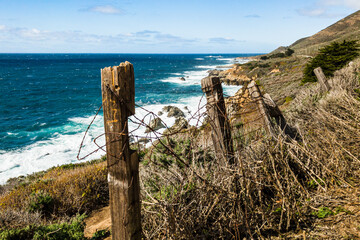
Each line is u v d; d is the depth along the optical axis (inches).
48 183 274.8
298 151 139.6
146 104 1346.0
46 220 207.0
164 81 2447.1
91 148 760.3
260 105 147.9
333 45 762.2
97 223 200.5
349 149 140.0
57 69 4035.4
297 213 105.2
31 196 228.4
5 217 172.1
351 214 96.9
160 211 105.0
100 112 1278.3
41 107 1379.2
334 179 121.0
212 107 122.2
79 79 2795.3
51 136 871.1
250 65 2507.4
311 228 95.7
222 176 113.2
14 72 3361.2
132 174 74.8
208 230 103.0
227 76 2199.8
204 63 5546.3
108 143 72.4
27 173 595.5
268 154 122.0
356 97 232.7
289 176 124.4
